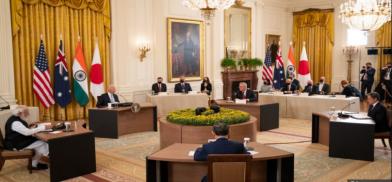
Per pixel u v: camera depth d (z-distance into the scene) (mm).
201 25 11539
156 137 7402
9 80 7605
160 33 10492
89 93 9133
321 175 4938
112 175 5012
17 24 7703
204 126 5344
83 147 4984
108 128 7316
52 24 8336
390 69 11945
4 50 7484
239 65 12664
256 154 3779
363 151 5590
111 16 9375
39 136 4785
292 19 14477
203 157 3465
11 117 5109
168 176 4242
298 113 9453
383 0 7617
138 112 7828
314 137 6816
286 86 10430
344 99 8602
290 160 3891
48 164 5184
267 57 11625
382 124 5828
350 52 13344
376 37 12891
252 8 13148
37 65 7922
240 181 3174
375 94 5949
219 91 12008
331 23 13680
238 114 5727
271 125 8109
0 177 4957
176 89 10188
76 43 8781
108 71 9469
